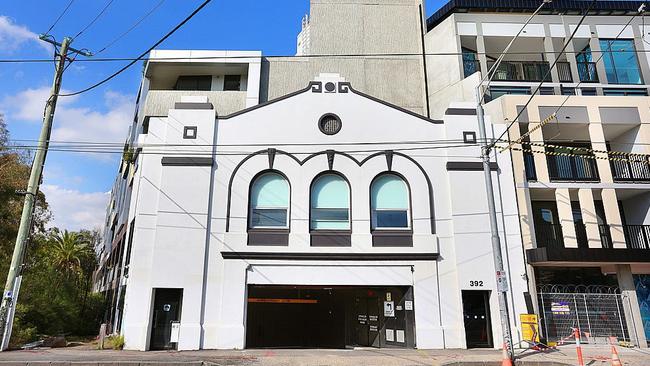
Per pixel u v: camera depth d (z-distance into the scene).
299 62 24.62
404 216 16.05
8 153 22.20
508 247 15.60
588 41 23.27
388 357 12.59
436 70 23.78
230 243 15.15
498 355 13.03
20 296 19.08
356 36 25.44
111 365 11.18
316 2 26.03
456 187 16.00
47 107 15.40
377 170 16.25
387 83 24.47
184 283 14.64
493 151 16.64
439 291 15.05
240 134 16.42
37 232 27.22
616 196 18.75
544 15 23.48
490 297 15.19
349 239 15.45
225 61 24.19
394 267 15.30
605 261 15.88
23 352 13.22
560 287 16.98
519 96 18.56
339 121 16.69
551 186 17.38
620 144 19.81
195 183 15.65
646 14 23.09
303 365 11.51
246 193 15.84
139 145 17.84
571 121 18.44
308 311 18.36
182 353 13.22
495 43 24.02
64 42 15.89
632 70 22.56
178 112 16.41
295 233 15.43
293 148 16.36
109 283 30.14
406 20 25.97
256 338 17.88
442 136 16.70
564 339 15.88
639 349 14.91
